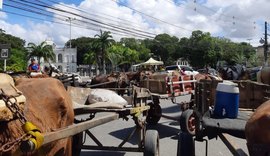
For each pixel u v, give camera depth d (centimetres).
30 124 288
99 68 8381
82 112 525
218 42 9831
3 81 321
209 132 492
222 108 512
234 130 448
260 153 288
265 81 753
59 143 375
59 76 762
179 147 567
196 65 9962
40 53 8088
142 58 10844
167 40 10750
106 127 1137
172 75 1198
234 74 1423
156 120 1173
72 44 11681
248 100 667
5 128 285
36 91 374
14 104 285
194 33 10162
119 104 595
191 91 1205
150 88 1205
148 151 601
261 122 295
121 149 655
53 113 373
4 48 1238
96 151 823
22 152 284
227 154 793
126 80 1912
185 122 841
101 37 8056
